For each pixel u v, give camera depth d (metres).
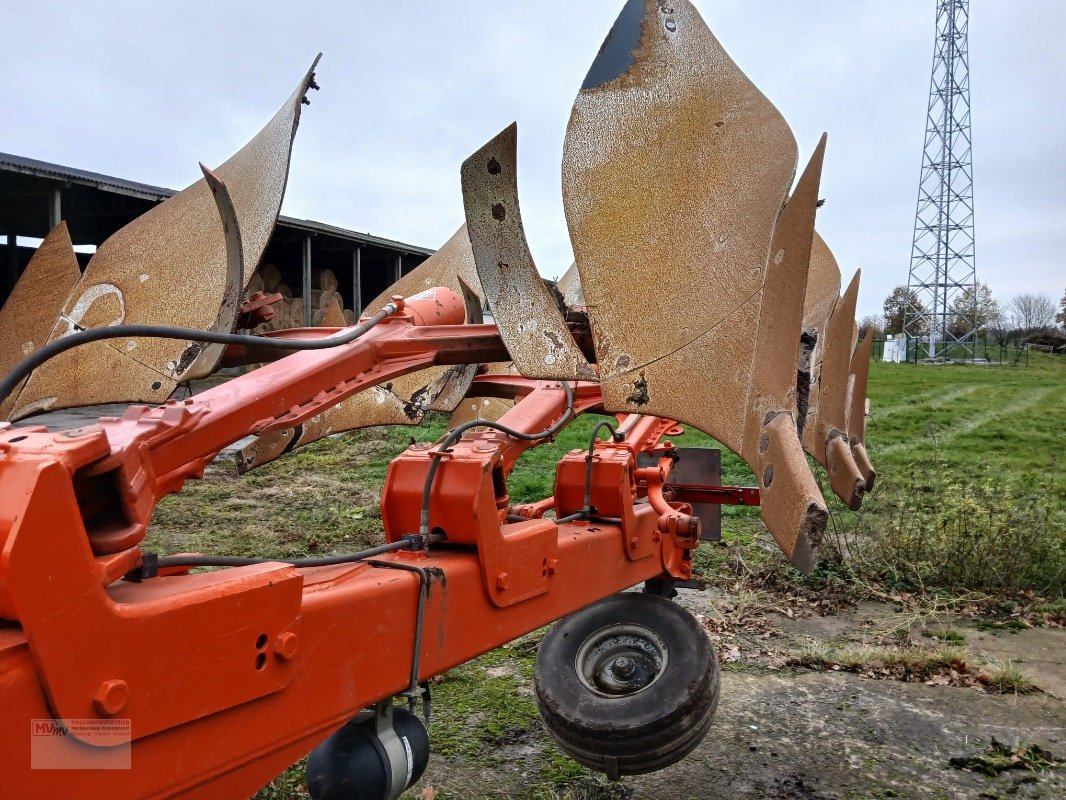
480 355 2.72
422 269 4.61
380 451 12.52
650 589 3.69
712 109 2.61
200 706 1.51
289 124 2.61
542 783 3.57
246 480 10.28
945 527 6.82
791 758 3.82
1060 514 8.00
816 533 2.06
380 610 1.93
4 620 1.35
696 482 4.76
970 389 29.39
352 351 2.45
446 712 4.21
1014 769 3.75
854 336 5.39
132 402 2.89
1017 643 5.37
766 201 2.39
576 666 3.20
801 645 5.23
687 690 2.96
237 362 2.94
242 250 2.38
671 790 3.54
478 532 2.24
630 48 2.51
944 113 66.12
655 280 2.30
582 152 2.35
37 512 1.26
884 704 4.40
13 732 1.26
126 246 3.14
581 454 3.20
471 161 2.31
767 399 2.25
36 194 15.42
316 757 2.12
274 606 1.64
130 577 1.62
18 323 3.06
